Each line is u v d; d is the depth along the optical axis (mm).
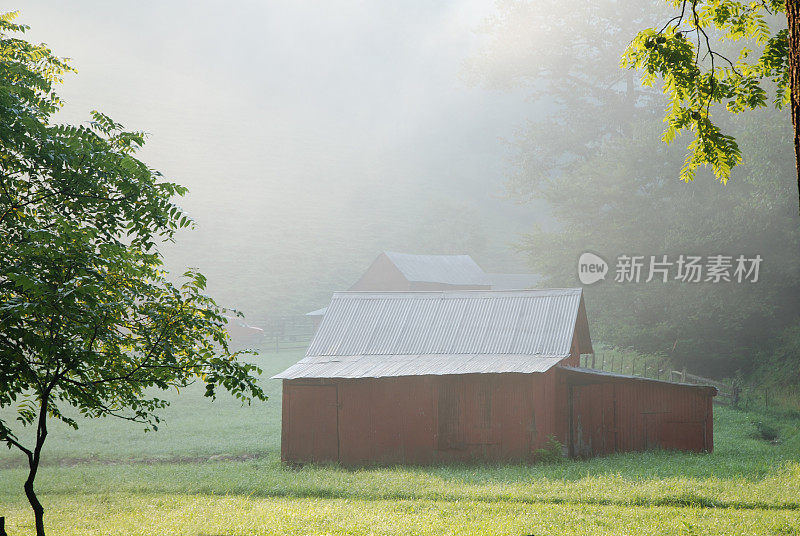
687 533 12750
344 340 30312
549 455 25375
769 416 35344
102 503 18125
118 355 11352
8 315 9328
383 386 26750
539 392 25734
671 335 46219
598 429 27938
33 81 12312
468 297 31297
